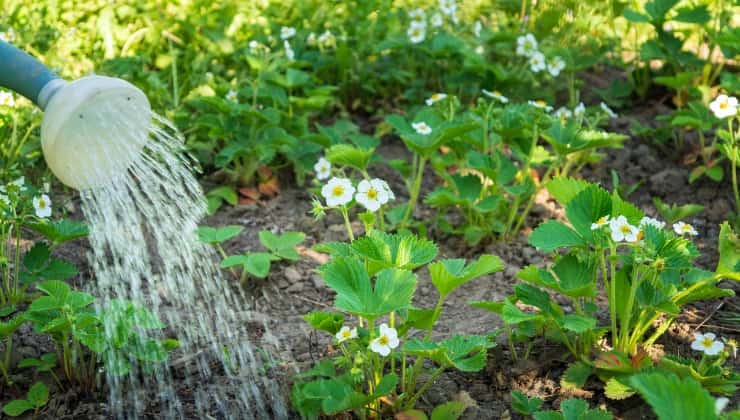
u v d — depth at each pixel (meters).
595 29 2.02
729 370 1.21
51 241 1.47
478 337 1.18
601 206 1.24
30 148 1.64
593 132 1.49
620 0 1.96
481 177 1.67
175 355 1.31
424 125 1.52
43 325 1.21
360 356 1.14
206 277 1.47
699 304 1.38
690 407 0.97
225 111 1.65
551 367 1.27
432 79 1.95
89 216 1.44
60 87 1.16
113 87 1.15
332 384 1.16
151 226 1.54
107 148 1.18
